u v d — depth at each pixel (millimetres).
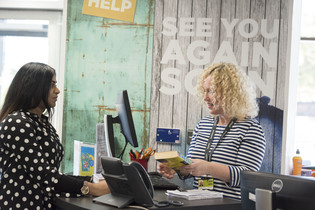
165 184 2332
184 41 3277
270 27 3205
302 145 3533
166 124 3291
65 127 3391
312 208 1362
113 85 3355
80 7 3373
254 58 3215
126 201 1839
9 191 2045
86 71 3379
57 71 3645
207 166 2305
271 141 3182
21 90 2145
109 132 2539
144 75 3316
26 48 3695
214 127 2643
